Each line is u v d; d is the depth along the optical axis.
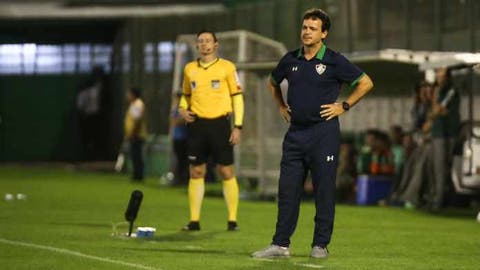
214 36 39.19
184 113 39.38
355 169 60.34
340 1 74.38
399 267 28.88
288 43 77.88
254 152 62.03
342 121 71.38
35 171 91.88
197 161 39.31
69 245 33.16
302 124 29.48
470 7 62.31
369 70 58.47
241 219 45.25
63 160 104.25
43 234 36.72
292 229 30.09
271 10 80.25
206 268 27.67
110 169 94.44
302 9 76.75
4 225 40.28
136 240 35.03
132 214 36.06
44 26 102.94
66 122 104.19
